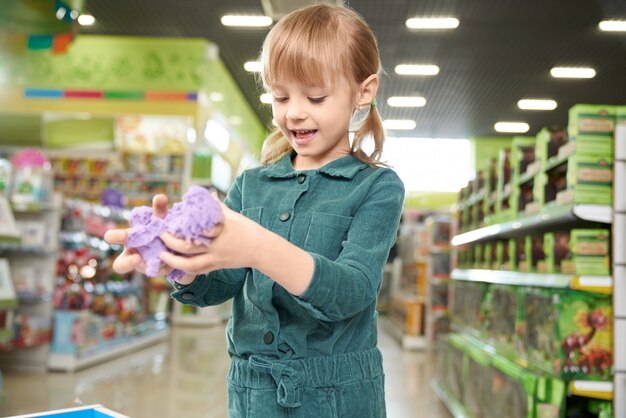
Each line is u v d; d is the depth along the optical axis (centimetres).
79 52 951
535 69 996
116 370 507
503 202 359
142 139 935
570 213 240
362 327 99
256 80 132
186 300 99
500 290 342
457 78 1049
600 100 1135
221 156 1073
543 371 256
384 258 93
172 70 941
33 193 492
